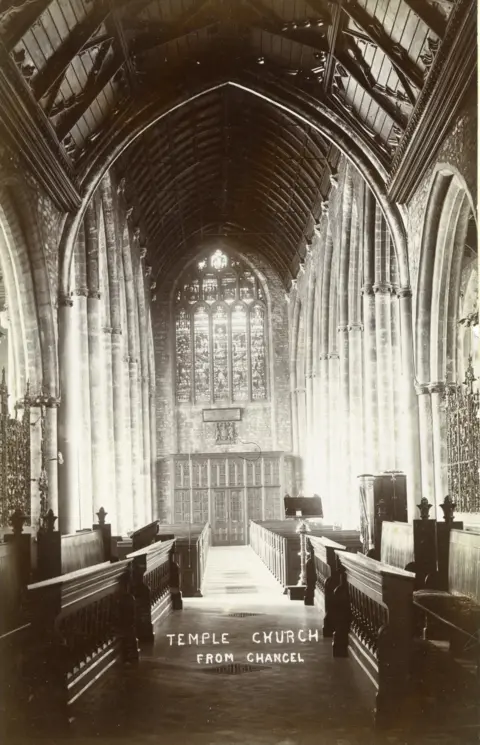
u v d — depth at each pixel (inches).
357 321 1050.1
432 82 593.6
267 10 746.2
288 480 1565.0
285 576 810.2
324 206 1136.2
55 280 760.3
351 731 297.6
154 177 1164.5
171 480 1569.9
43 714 298.8
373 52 713.6
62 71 660.1
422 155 673.0
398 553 501.0
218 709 331.6
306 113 807.1
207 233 1565.0
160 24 745.0
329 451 1235.9
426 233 706.2
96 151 799.1
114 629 437.1
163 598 634.8
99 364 922.7
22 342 729.6
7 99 579.2
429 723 297.4
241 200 1429.6
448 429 611.5
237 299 1626.5
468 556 397.1
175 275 1621.6
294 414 1569.9
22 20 567.8
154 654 458.3
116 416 1089.4
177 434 1598.2
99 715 323.9
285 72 816.3
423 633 413.4
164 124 1018.1
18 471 576.7
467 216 692.7
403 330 765.3
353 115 801.6
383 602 310.3
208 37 805.2
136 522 1217.4
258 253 1619.1
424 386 738.8
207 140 1160.8
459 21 526.6
